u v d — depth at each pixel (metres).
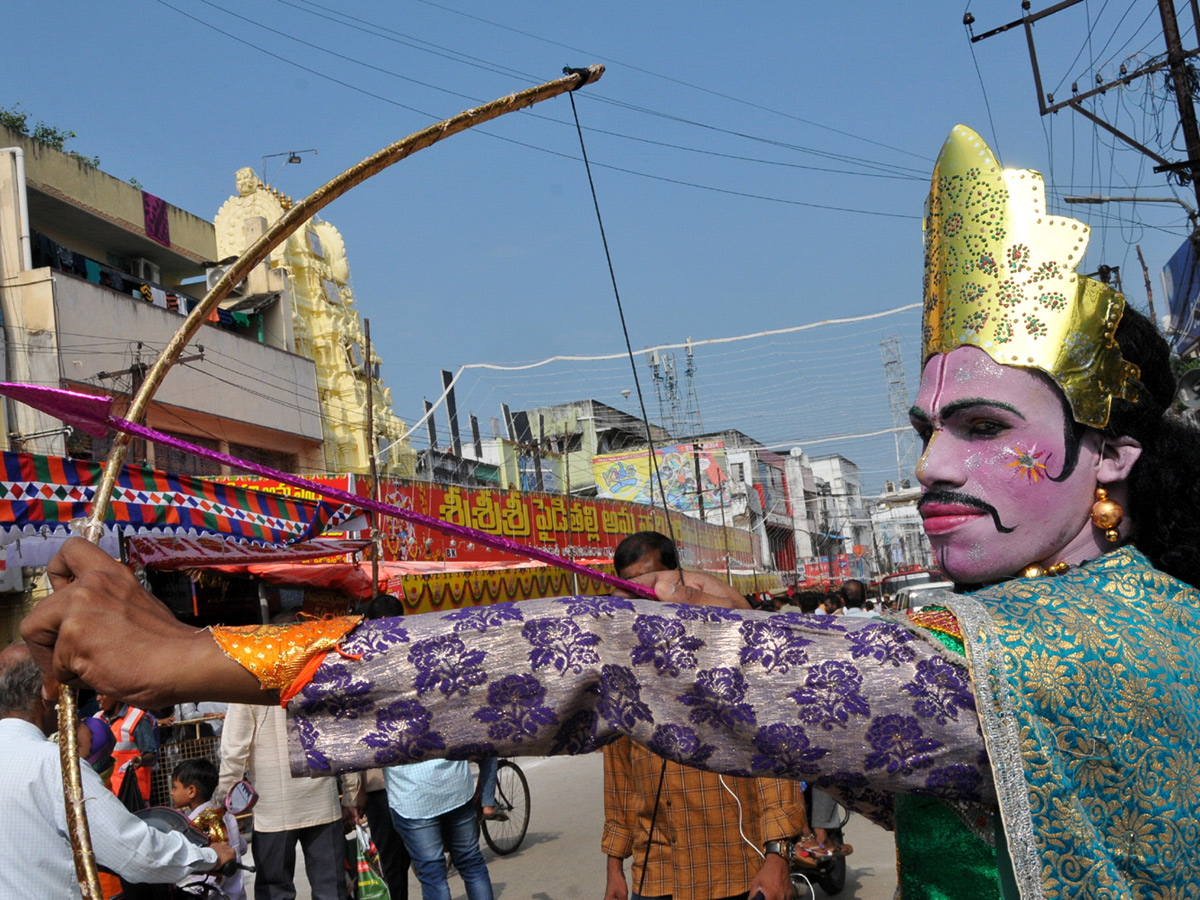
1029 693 1.01
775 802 3.29
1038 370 1.23
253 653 1.01
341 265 25.41
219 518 7.24
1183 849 1.03
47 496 6.41
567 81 1.72
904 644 1.05
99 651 1.02
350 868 6.38
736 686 1.03
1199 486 1.26
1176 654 1.08
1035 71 13.16
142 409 1.39
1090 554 1.27
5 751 3.40
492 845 8.32
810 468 59.88
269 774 5.75
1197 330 13.09
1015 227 1.27
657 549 3.59
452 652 1.03
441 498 17.92
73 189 19.19
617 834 3.70
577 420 41.25
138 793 6.45
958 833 1.18
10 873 3.29
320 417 21.80
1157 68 12.58
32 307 14.48
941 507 1.28
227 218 23.44
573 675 1.03
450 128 1.58
